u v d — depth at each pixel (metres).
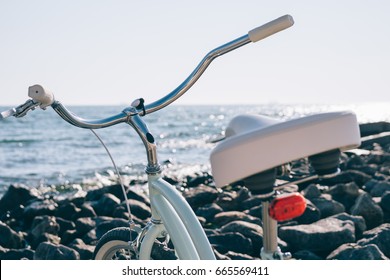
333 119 1.84
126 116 2.62
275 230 2.08
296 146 1.81
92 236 6.30
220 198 7.82
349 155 12.12
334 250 5.14
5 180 16.78
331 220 5.73
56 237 6.73
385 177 8.78
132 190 8.96
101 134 37.53
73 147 28.94
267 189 1.91
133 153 25.86
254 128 1.93
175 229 2.46
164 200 2.59
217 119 74.00
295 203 1.89
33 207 8.47
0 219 8.66
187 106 151.25
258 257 5.37
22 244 6.58
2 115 2.29
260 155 1.80
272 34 2.29
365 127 14.99
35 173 18.42
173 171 17.39
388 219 6.37
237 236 5.42
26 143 31.52
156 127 52.97
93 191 9.48
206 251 2.31
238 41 2.36
